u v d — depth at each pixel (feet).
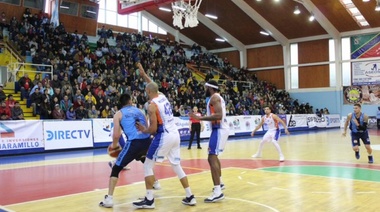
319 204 18.65
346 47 97.86
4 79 61.72
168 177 27.02
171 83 75.66
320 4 85.76
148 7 42.34
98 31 89.51
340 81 98.73
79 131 48.70
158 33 110.93
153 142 18.37
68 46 71.36
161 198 20.44
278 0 85.66
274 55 109.81
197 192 21.91
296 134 74.54
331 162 34.47
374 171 29.19
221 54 120.06
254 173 28.55
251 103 87.92
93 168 32.17
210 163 20.01
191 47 112.16
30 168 32.30
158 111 18.26
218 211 17.54
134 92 61.46
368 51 94.32
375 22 89.76
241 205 18.65
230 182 24.88
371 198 19.90
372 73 93.86
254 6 91.71
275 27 100.78
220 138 20.02
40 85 51.47
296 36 104.68
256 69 113.50
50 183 25.26
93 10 92.22
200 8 95.45
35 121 44.75
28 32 67.51
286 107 95.45
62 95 52.19
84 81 58.13
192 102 70.54
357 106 34.24
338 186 23.22
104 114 54.19
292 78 107.55
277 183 24.39
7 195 21.49
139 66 21.13
